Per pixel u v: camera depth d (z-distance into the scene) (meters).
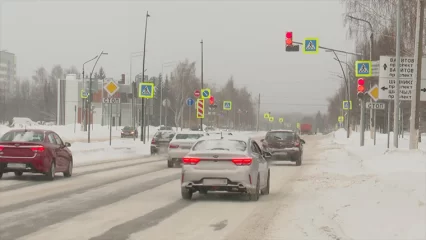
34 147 20.16
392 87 32.38
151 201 15.54
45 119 151.38
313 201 15.75
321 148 55.34
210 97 56.44
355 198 15.66
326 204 14.82
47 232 10.56
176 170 27.22
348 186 19.19
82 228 11.05
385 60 32.41
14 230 10.74
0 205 14.22
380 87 32.47
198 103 55.59
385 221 11.68
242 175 15.32
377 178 20.58
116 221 11.99
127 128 78.50
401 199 14.83
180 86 114.50
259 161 16.44
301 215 13.02
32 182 20.22
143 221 12.07
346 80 78.19
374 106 39.81
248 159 15.49
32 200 15.27
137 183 20.58
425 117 56.28
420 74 29.39
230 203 15.30
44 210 13.44
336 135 94.12
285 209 14.12
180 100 114.44
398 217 12.03
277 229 11.17
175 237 10.25
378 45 47.16
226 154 15.42
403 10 40.09
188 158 15.64
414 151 29.33
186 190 15.77
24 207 13.91
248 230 11.06
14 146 20.11
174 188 18.98
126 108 122.31
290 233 10.71
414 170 23.03
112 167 28.73
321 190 18.55
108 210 13.66
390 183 18.36
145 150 46.66
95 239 9.92
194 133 29.95
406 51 40.22
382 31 42.53
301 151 33.06
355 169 27.70
